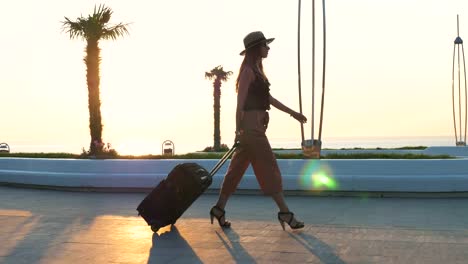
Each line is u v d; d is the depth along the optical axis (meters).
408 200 9.02
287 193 9.80
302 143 10.62
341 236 5.77
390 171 9.60
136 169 10.77
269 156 6.12
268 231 6.11
